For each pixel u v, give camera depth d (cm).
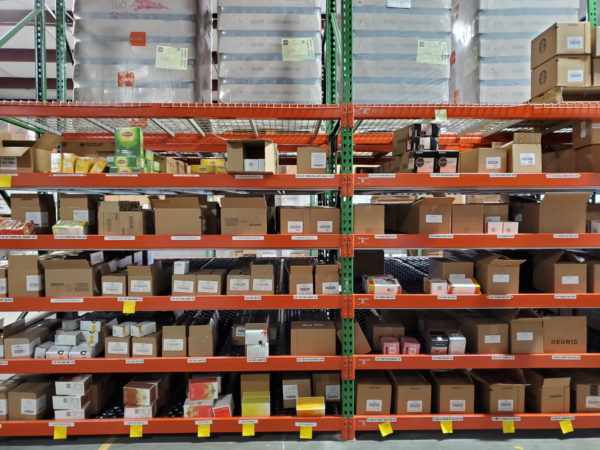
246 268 239
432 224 222
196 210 217
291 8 217
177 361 216
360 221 221
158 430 213
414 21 219
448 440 218
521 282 255
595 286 222
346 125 214
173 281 222
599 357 218
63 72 296
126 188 222
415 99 220
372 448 211
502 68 226
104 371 215
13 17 482
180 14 217
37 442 215
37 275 215
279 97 218
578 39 203
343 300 217
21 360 213
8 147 213
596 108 207
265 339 217
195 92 221
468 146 332
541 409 222
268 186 214
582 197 217
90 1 215
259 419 215
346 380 219
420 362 218
